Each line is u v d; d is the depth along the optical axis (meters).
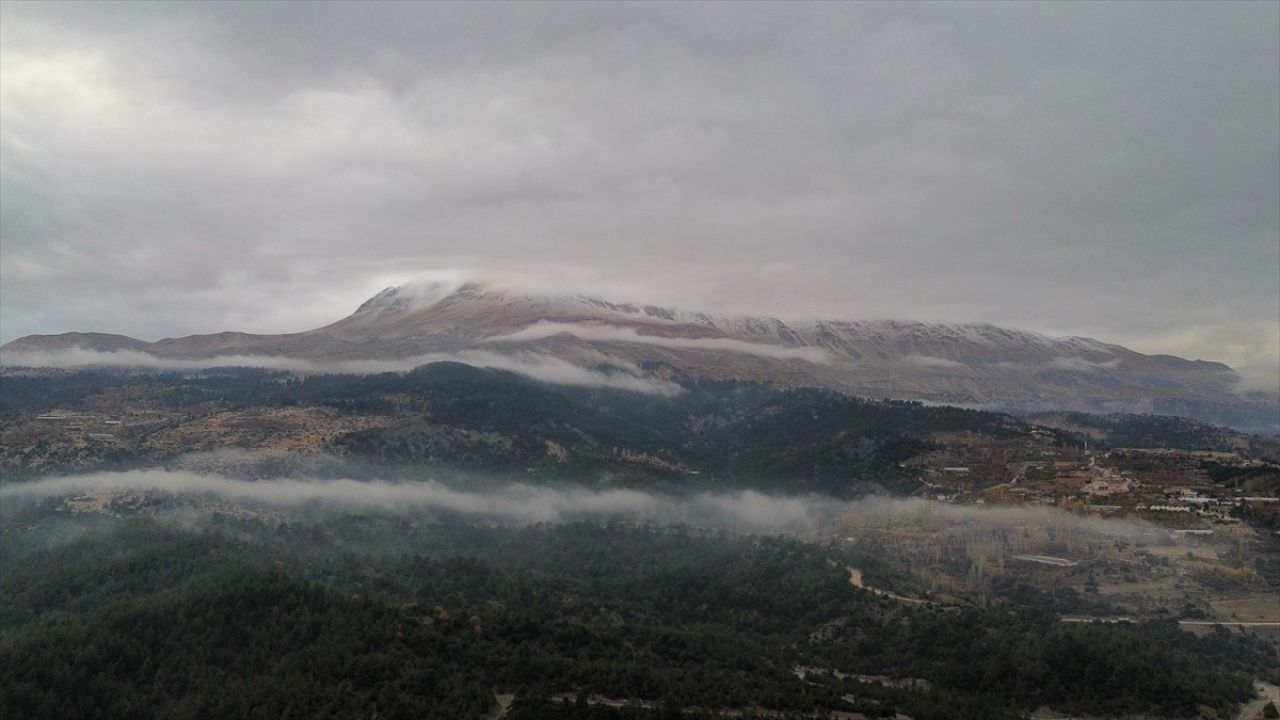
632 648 177.62
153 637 153.62
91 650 146.00
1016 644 174.62
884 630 195.12
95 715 137.75
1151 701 154.38
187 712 137.62
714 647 181.12
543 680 156.88
